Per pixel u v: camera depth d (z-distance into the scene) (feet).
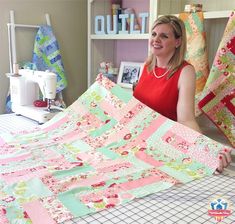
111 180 3.14
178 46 4.68
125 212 2.55
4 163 3.57
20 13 8.09
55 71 8.29
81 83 9.94
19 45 8.20
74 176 3.21
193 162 3.54
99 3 8.64
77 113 4.98
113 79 9.01
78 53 9.67
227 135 5.22
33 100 6.18
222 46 5.14
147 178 3.21
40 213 2.53
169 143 3.87
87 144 4.19
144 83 5.07
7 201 2.72
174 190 2.97
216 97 5.23
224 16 5.41
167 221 2.41
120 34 7.88
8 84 8.23
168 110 4.69
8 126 5.28
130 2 8.43
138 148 3.95
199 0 6.76
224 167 3.43
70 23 9.26
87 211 2.55
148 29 7.26
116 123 4.49
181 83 4.51
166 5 6.73
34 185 3.01
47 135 4.55
